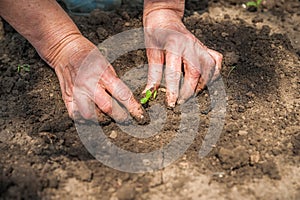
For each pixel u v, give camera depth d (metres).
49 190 1.00
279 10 1.32
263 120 1.09
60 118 1.08
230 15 1.29
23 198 0.99
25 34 1.11
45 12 1.09
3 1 1.06
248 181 1.01
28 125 1.08
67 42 1.10
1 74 1.16
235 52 1.20
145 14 1.17
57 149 1.05
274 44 1.22
